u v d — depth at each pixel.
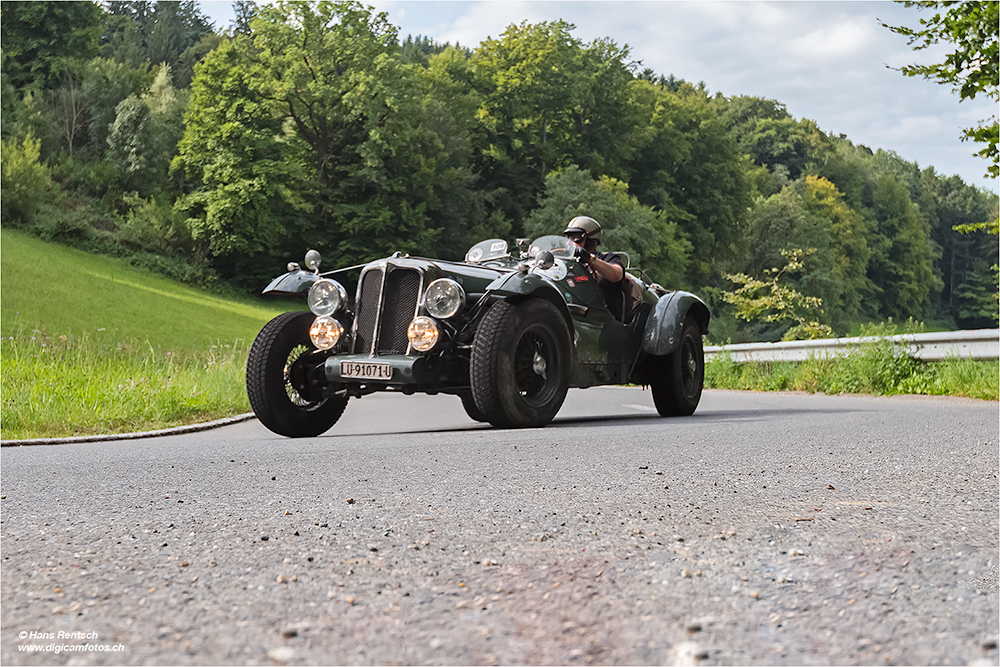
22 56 62.81
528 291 5.23
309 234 54.75
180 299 43.75
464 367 5.43
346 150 53.59
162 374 10.44
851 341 10.89
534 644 1.23
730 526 2.03
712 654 1.18
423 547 1.84
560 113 60.38
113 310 36.44
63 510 2.38
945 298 101.88
